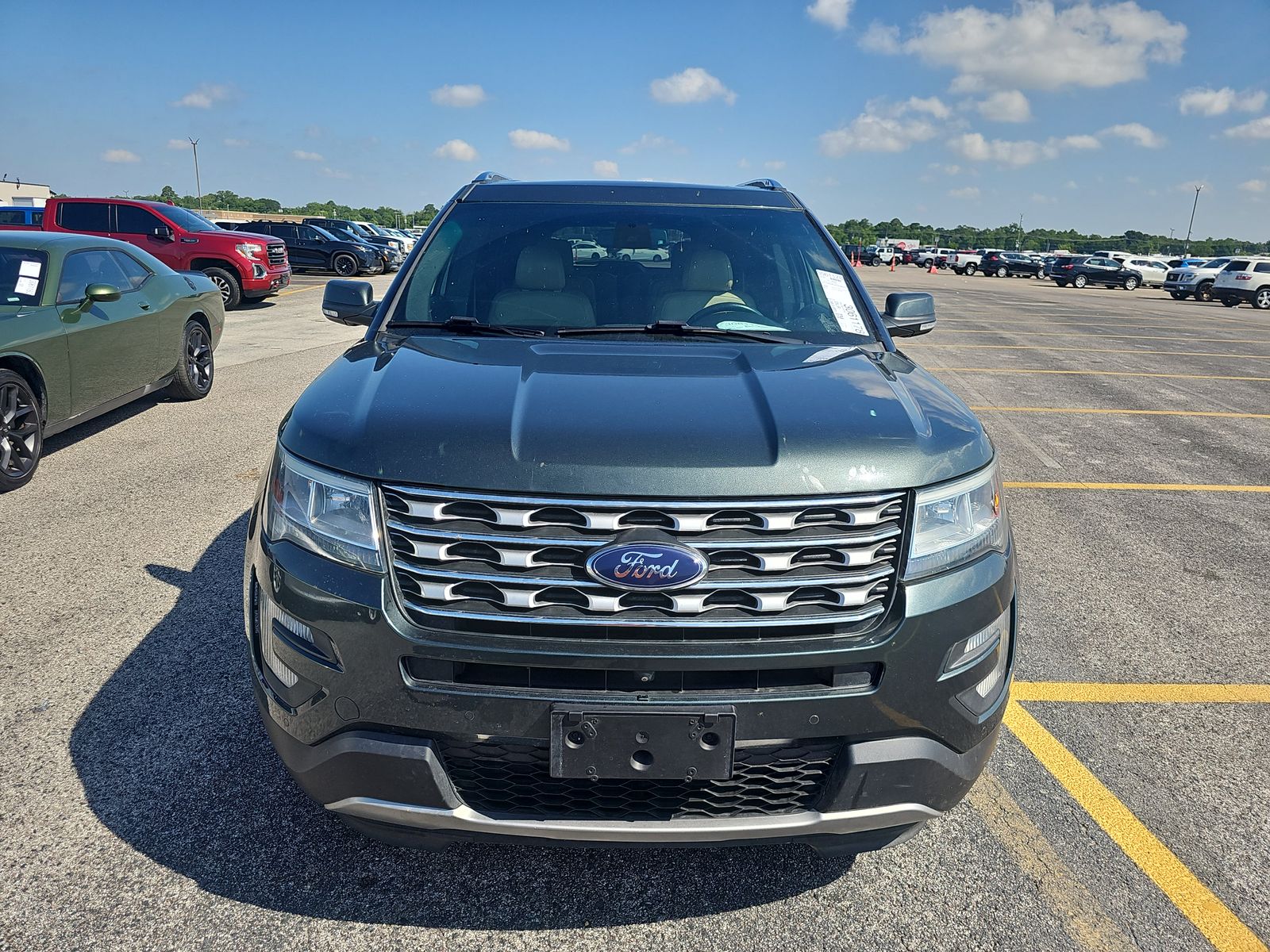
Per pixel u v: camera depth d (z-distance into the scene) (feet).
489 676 6.01
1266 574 14.83
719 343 8.93
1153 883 7.63
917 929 7.04
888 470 6.27
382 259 82.69
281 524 6.59
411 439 6.30
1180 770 9.33
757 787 6.24
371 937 6.83
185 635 11.49
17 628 11.60
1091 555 15.51
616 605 5.89
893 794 6.31
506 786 6.22
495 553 5.97
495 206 11.04
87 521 15.60
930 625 6.19
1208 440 25.02
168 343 23.86
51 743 9.14
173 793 8.42
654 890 7.39
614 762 5.94
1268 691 11.03
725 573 5.97
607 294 9.77
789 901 7.29
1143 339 53.83
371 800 6.25
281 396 26.58
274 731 6.73
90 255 21.18
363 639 6.06
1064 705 10.62
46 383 18.25
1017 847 8.05
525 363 7.79
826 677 6.10
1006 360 41.11
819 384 7.40
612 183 11.73
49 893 7.16
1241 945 6.97
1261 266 96.89
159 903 7.09
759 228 10.80
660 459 6.06
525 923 6.99
